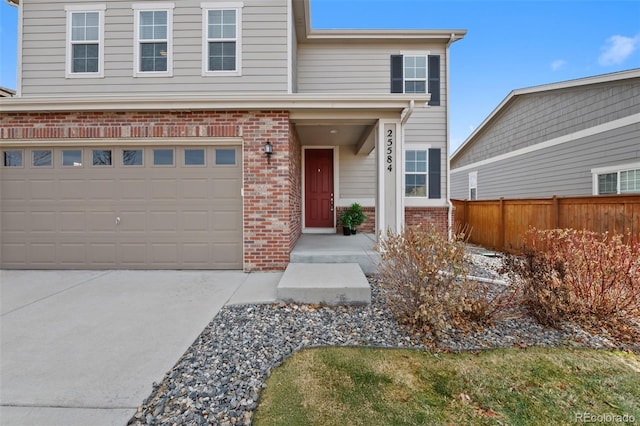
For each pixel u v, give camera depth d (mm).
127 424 2107
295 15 7945
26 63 7164
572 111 8711
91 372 2684
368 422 2154
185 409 2238
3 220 6074
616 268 3711
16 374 2650
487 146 12984
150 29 7125
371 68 9141
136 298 4527
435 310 3271
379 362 2893
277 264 5988
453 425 2135
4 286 5086
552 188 9398
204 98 5715
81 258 6074
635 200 5527
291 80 7129
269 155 5973
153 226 6066
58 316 3893
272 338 3330
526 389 2525
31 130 5926
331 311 4066
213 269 6070
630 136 7258
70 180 6055
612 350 3121
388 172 6082
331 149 9430
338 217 9336
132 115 5957
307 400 2363
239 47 7059
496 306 3605
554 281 3672
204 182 6062
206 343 3211
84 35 7160
